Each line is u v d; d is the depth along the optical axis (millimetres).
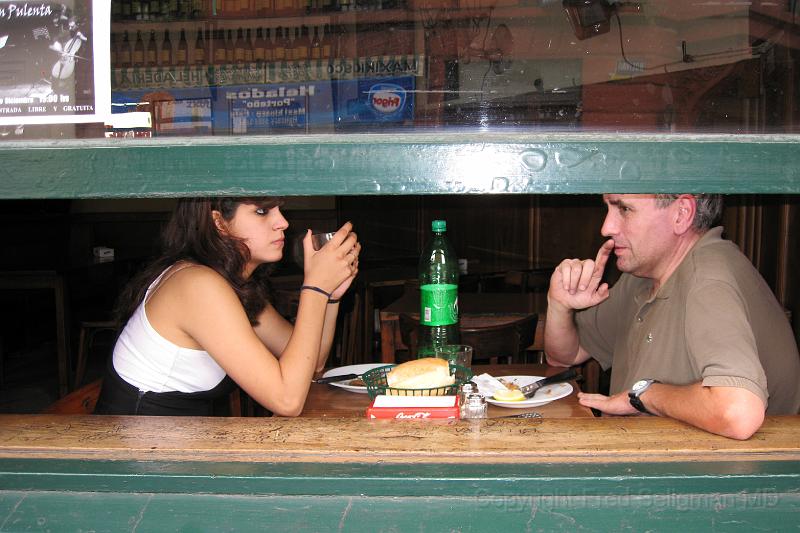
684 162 953
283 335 2113
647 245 1720
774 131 1024
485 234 6672
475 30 3490
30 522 978
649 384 1447
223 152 969
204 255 1771
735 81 2734
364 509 964
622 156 954
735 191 957
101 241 6457
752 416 1134
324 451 1041
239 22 3750
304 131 1094
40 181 979
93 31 985
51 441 1086
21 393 4801
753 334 1498
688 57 2918
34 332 5980
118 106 1072
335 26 3754
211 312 1645
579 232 5535
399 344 2883
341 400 1862
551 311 2156
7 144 977
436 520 960
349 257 1739
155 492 977
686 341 1483
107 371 1792
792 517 959
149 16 3723
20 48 983
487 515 961
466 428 1145
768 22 2613
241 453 1040
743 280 1623
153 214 6469
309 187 973
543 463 999
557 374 1970
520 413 1712
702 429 1162
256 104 3631
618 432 1127
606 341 2172
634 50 3066
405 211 7543
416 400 1388
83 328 4363
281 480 964
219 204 1764
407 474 965
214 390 1790
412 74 3551
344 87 3607
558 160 957
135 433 1121
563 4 3330
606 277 4668
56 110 994
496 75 3424
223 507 971
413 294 3312
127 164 975
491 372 2150
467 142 958
